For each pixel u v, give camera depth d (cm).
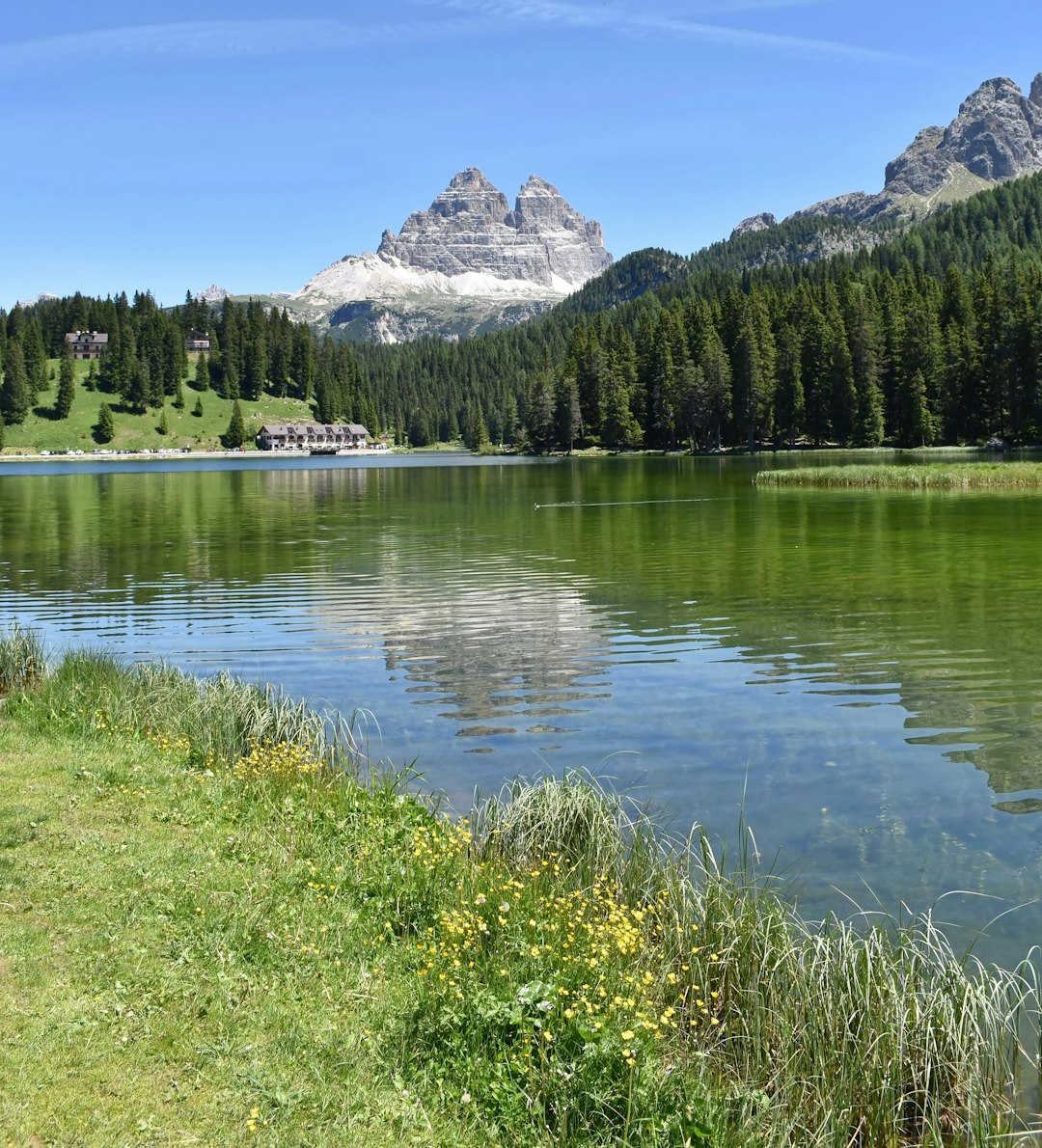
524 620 2588
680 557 3747
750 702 1781
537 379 18788
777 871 1060
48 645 2333
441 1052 659
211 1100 600
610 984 731
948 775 1390
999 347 13488
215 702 1536
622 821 1186
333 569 3584
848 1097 670
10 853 959
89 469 16012
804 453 14200
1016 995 803
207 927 817
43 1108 579
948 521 4816
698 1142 591
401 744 1558
